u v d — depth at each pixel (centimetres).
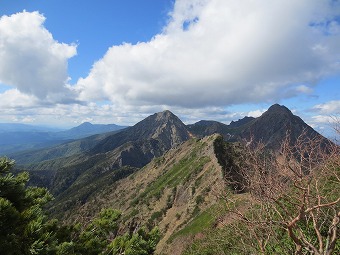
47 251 452
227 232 1570
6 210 437
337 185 841
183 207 11356
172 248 4300
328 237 704
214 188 978
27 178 546
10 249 431
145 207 13475
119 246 718
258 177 779
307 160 734
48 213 772
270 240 972
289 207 859
